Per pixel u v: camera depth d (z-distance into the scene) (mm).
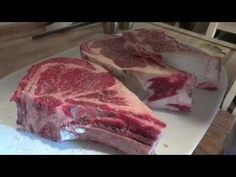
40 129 619
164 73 718
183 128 681
